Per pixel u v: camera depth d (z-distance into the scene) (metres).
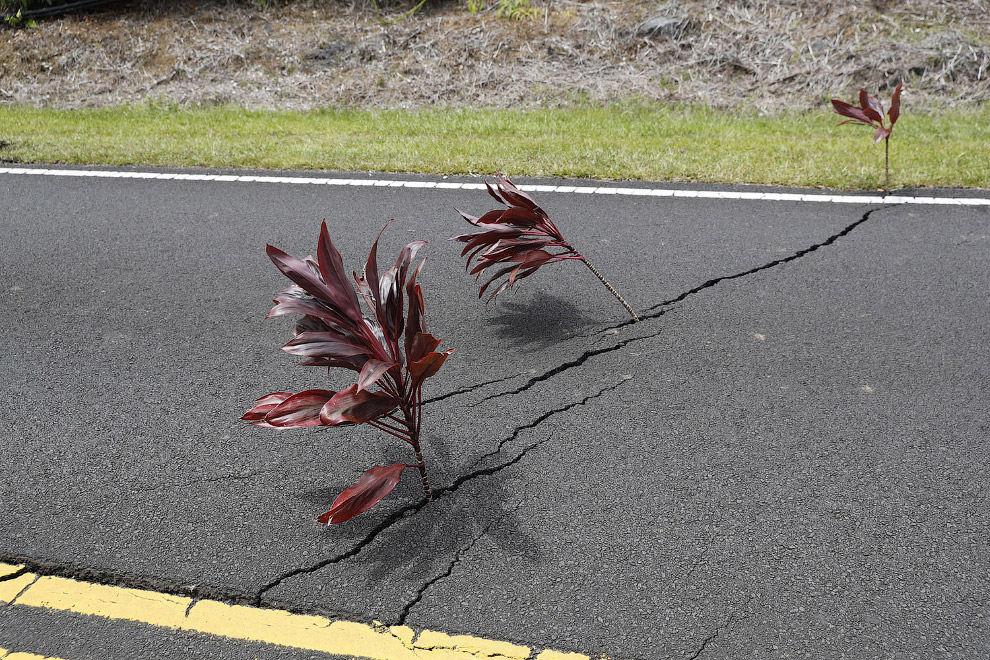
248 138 9.26
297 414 3.12
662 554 3.12
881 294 5.04
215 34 12.31
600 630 2.82
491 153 8.22
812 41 10.53
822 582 2.97
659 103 10.02
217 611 2.95
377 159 8.18
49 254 6.18
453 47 11.51
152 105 10.98
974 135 8.34
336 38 11.98
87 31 12.59
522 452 3.73
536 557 3.13
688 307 4.99
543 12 11.75
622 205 6.72
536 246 4.67
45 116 10.70
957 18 10.47
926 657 2.68
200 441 3.89
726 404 4.02
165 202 7.26
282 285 5.56
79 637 2.86
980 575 2.98
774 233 6.02
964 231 5.90
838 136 8.50
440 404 4.12
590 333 4.75
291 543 3.24
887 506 3.32
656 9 11.41
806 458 3.61
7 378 4.48
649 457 3.66
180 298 5.40
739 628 2.81
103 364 4.60
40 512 3.44
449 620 2.88
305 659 2.75
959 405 3.93
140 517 3.40
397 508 3.42
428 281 5.54
